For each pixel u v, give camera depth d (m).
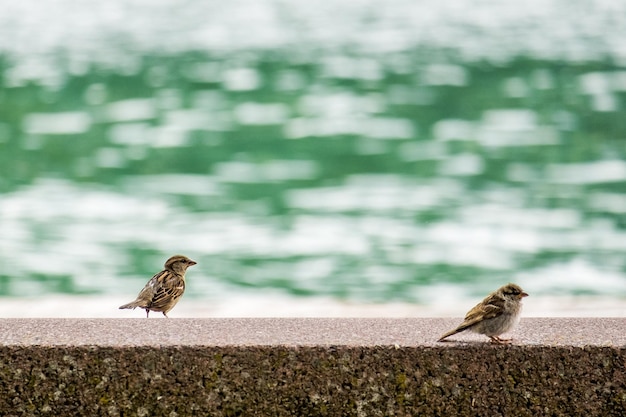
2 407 4.82
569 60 43.16
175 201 20.12
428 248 16.30
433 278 14.63
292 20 59.12
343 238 16.97
